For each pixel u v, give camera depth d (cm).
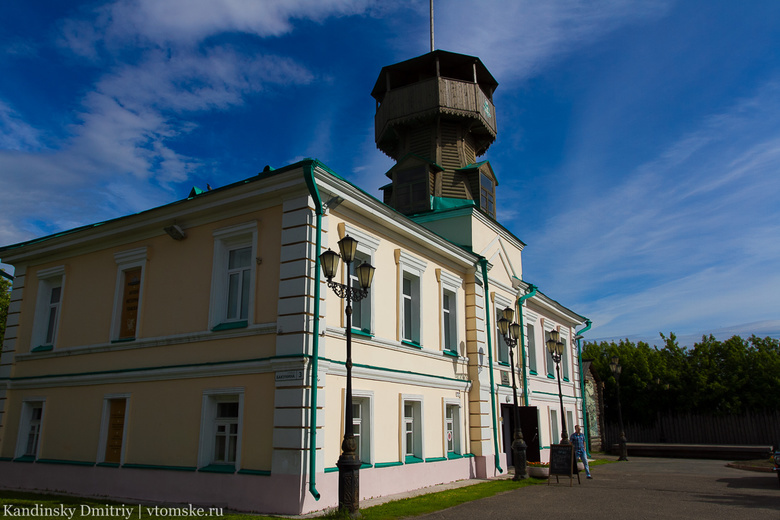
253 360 1138
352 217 1323
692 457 2922
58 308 1586
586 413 3059
